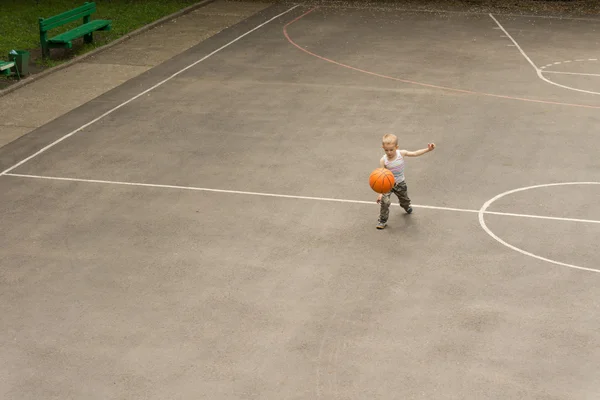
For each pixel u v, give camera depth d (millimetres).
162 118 20703
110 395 9789
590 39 30000
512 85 23703
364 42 29094
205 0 36562
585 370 10242
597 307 11703
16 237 14008
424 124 20203
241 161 17656
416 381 10031
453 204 15305
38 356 10570
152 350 10688
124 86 23734
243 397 9727
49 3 35594
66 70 25594
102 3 35875
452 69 25484
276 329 11164
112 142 18922
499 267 12867
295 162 17578
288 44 28781
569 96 22578
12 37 29094
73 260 13172
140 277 12609
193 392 9820
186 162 17609
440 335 11016
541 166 17297
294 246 13633
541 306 11727
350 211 15023
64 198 15695
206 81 24156
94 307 11750
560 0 37844
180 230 14250
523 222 14492
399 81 24094
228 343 10836
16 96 22781
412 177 16672
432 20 33219
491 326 11227
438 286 12305
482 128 19891
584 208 15102
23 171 17125
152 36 30250
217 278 12562
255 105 21812
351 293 12102
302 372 10203
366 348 10711
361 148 18469
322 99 22312
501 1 37812
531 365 10344
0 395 9789
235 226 14398
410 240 13812
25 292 12172
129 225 14469
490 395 9758
